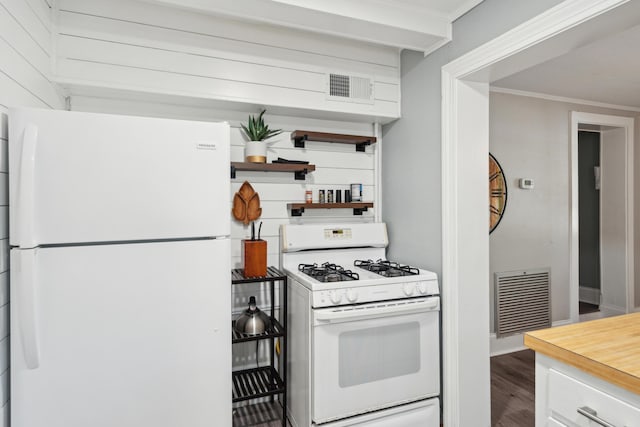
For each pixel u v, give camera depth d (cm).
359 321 181
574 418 97
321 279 190
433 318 197
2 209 126
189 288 146
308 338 181
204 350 148
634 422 83
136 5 191
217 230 150
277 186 242
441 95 205
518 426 216
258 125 224
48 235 126
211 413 150
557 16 143
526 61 170
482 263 201
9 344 132
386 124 266
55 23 176
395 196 253
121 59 188
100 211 133
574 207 355
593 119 366
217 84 205
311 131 250
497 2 171
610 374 86
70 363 130
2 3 122
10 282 126
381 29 192
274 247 240
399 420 189
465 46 191
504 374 284
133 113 209
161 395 142
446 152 200
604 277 415
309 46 226
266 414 227
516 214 330
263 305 238
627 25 136
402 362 191
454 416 196
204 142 148
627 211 395
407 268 217
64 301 129
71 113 129
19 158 123
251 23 213
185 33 200
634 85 313
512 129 329
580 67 272
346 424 180
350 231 247
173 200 143
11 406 124
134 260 138
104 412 134
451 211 197
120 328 136
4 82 124
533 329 338
